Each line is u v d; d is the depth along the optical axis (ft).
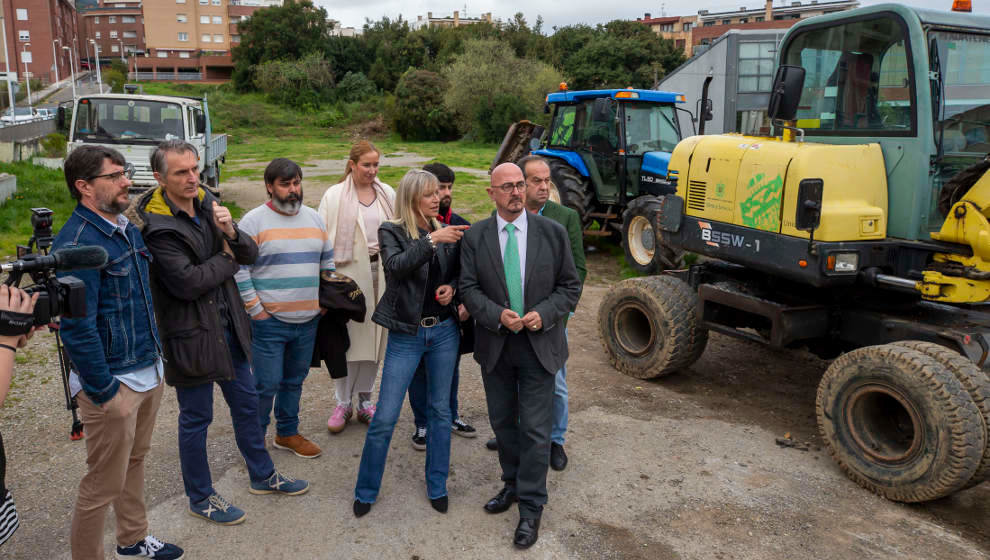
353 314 12.69
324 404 16.05
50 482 12.10
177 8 284.61
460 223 13.24
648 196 30.37
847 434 12.78
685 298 17.11
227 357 10.25
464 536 10.75
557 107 36.52
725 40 61.93
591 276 31.01
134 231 8.84
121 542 9.72
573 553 10.34
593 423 15.14
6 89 192.03
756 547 10.54
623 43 188.75
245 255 10.44
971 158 13.09
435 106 162.40
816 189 12.69
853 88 14.02
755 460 13.53
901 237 13.32
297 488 11.84
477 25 254.27
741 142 15.24
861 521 11.37
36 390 16.34
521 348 10.56
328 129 180.34
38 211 7.95
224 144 55.31
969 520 11.61
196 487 10.78
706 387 17.74
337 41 242.17
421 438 13.67
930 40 12.66
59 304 6.88
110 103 38.01
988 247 11.76
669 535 10.84
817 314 15.02
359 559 10.07
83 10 344.49
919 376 11.49
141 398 8.89
